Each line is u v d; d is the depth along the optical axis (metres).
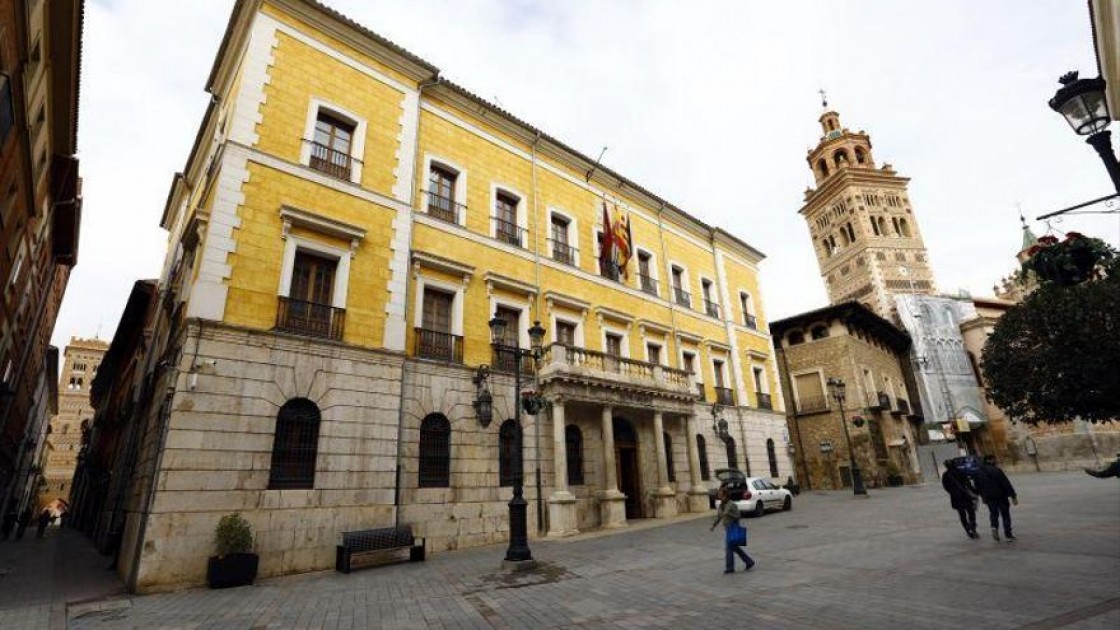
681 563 10.26
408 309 15.66
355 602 8.35
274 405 12.16
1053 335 10.66
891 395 37.38
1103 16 5.80
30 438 38.66
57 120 17.03
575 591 8.34
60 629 7.36
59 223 24.12
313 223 13.97
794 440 34.72
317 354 13.13
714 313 28.20
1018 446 40.34
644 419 20.98
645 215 26.45
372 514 12.91
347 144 15.94
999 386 12.05
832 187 65.75
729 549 9.06
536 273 19.78
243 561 10.39
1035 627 5.14
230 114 14.37
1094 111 5.31
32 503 49.50
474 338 17.03
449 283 16.95
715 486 23.30
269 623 7.25
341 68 16.17
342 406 13.19
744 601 7.04
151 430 12.67
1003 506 10.22
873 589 7.19
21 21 10.64
